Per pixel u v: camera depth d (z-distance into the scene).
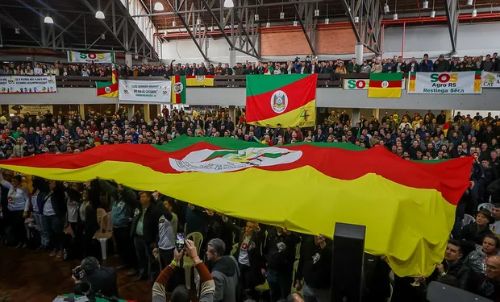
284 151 7.64
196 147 8.55
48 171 7.27
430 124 14.02
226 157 7.57
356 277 2.87
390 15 21.58
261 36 25.52
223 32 20.80
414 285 4.87
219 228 6.35
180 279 5.93
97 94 18.70
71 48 24.81
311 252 5.09
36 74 18.48
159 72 18.64
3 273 7.14
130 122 17.34
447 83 13.44
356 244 2.85
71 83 18.75
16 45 23.80
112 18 23.38
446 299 2.44
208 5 19.89
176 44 28.17
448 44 21.00
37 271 7.22
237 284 4.68
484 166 9.16
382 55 22.30
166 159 7.55
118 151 8.20
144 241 6.71
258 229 6.07
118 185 7.54
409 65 14.60
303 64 16.42
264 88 12.69
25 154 12.39
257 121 12.89
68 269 7.30
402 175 6.05
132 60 26.14
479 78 12.97
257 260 5.93
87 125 16.72
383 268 4.84
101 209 7.64
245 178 6.04
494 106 12.91
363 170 6.20
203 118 19.11
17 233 8.38
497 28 19.91
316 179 5.75
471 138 11.50
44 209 7.70
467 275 4.01
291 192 5.32
